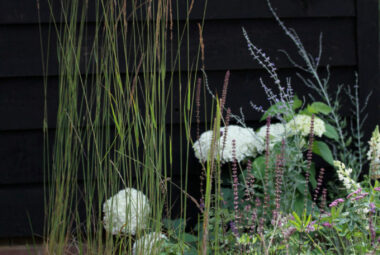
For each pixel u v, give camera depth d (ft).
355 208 5.96
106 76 6.08
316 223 6.00
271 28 8.75
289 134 8.13
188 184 8.75
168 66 8.62
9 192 8.65
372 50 8.77
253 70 8.80
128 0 8.39
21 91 8.59
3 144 8.62
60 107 6.16
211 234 7.13
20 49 8.51
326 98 8.50
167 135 8.71
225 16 8.66
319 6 8.73
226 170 8.60
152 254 5.92
